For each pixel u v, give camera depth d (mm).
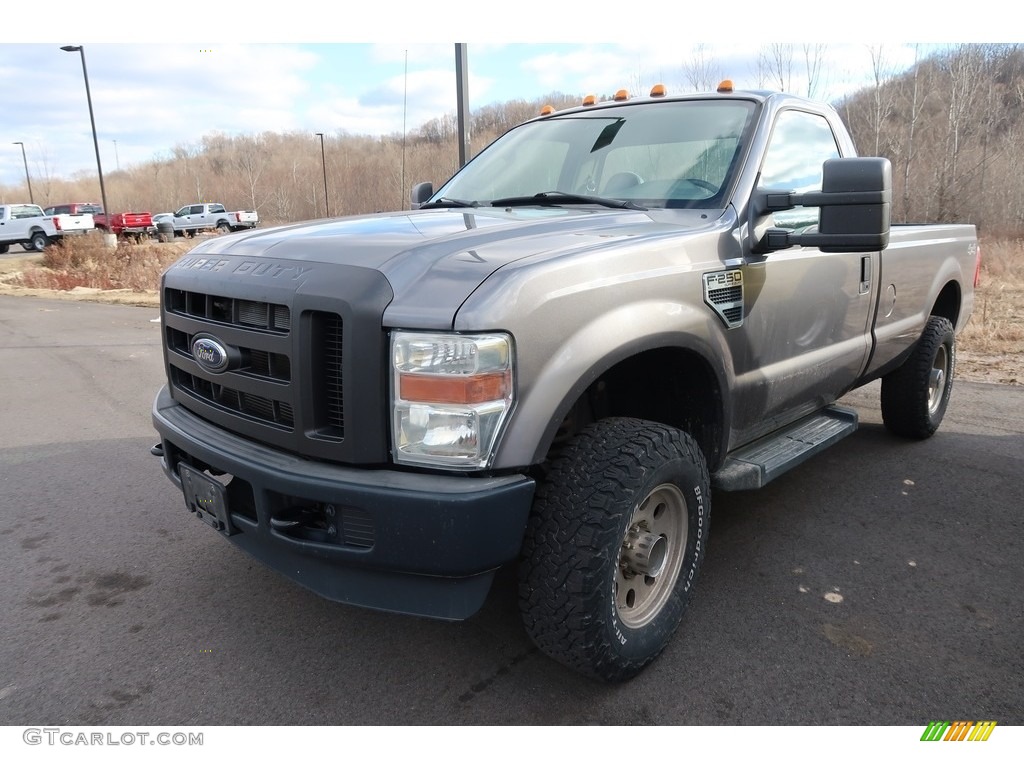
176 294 2801
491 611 3041
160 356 8602
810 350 3438
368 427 2105
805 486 4281
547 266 2182
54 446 5277
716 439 2879
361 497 2064
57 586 3277
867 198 2582
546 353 2139
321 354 2180
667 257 2557
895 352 4363
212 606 3102
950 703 2428
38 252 31469
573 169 3535
